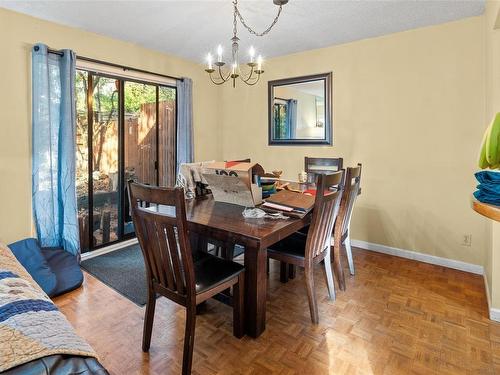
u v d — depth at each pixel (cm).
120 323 202
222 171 209
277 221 182
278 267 296
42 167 272
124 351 175
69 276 252
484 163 101
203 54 381
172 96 403
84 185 324
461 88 282
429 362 166
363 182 343
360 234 351
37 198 273
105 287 252
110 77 333
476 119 277
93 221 334
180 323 202
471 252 287
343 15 270
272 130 409
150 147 381
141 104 368
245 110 434
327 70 356
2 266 136
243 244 164
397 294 241
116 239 357
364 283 261
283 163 404
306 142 379
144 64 357
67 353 81
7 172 263
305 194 232
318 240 204
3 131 258
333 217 218
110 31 305
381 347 178
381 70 322
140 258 319
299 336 188
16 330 86
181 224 141
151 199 151
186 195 247
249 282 183
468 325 200
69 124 281
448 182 295
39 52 264
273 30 303
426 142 303
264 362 166
